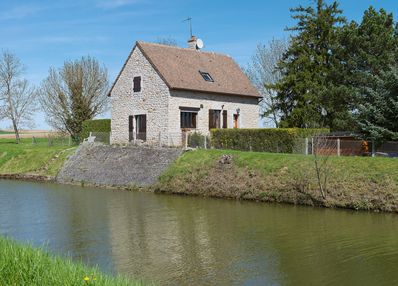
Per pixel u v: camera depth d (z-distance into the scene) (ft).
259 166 84.69
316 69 126.82
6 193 92.63
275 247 49.39
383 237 52.80
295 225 59.67
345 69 119.55
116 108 127.85
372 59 112.57
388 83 84.94
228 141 105.60
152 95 118.62
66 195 89.35
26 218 66.18
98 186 103.09
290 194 75.82
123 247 49.93
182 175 92.07
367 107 88.17
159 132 113.70
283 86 130.82
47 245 50.52
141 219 64.90
